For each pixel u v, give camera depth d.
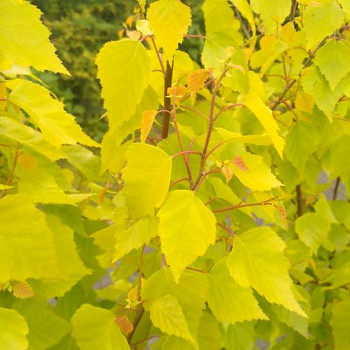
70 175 0.49
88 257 0.45
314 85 0.47
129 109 0.34
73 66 2.00
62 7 2.09
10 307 0.33
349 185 0.58
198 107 0.47
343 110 0.52
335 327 0.52
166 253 0.29
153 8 0.31
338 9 0.43
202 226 0.30
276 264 0.32
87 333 0.34
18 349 0.26
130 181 0.30
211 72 0.33
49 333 0.33
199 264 0.40
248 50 0.55
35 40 0.25
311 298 0.60
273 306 0.49
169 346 0.35
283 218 0.35
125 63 0.33
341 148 0.54
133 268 0.44
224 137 0.33
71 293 0.44
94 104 2.07
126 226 0.35
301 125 0.52
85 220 0.46
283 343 0.62
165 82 0.37
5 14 0.24
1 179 0.40
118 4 2.12
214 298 0.35
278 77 0.58
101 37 2.07
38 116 0.29
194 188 0.33
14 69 0.34
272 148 0.55
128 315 0.40
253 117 0.53
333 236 0.64
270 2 0.49
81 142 0.30
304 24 0.44
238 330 0.43
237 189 0.44
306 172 0.59
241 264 0.32
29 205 0.27
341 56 0.45
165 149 0.37
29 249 0.27
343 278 0.57
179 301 0.35
